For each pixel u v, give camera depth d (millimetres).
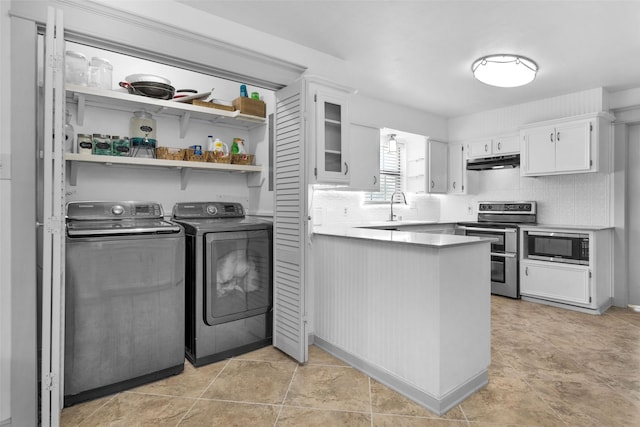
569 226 3805
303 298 2529
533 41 2643
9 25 1637
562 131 3799
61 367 1878
